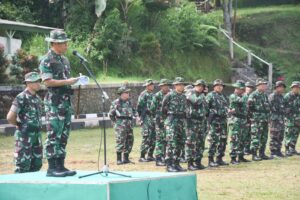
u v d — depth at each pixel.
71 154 20.17
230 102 18.53
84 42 38.53
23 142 11.80
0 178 9.26
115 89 34.78
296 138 21.00
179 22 43.12
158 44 40.81
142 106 18.94
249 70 44.44
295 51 48.88
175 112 16.12
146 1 41.78
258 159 19.55
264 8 56.06
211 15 45.94
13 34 33.34
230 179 15.20
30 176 9.48
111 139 25.22
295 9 54.69
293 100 20.77
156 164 17.92
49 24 40.84
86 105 33.09
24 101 11.81
